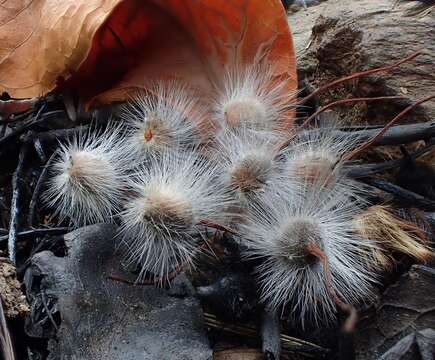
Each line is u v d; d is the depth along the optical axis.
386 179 0.10
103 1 0.10
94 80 0.11
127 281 0.09
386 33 0.11
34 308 0.09
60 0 0.10
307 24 0.14
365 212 0.09
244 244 0.09
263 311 0.09
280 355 0.09
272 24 0.10
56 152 0.10
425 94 0.11
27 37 0.11
